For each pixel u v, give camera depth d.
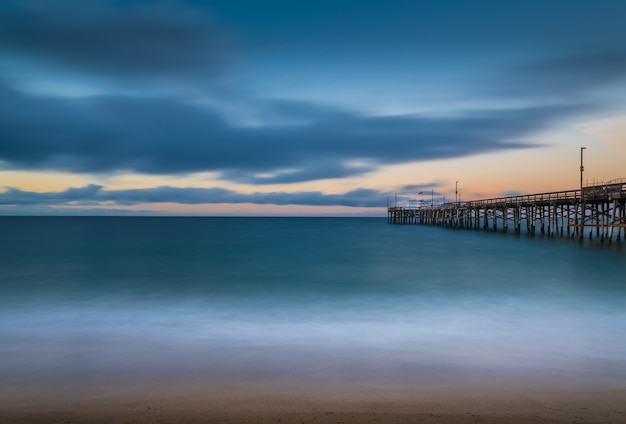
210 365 8.03
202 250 34.84
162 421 5.38
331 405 6.04
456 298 15.31
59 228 80.44
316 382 7.12
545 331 10.77
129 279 19.72
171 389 6.82
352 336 10.27
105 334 10.53
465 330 10.89
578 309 13.45
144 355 8.67
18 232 62.00
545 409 5.85
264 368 7.85
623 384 7.02
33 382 7.16
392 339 9.96
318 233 66.25
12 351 8.98
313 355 8.66
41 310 13.40
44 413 5.70
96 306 14.00
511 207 54.72
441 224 89.12
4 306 13.96
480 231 61.62
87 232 63.31
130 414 5.65
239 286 17.94
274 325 11.51
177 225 111.81
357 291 16.77
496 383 7.04
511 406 5.98
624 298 15.16
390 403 6.12
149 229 78.75
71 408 5.96
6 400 6.36
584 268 23.20
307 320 12.10
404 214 117.69
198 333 10.61
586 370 7.72
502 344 9.52
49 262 26.17
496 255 30.75
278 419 5.41
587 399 6.28
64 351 8.96
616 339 9.97
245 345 9.42
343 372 7.62
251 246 39.38
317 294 16.12
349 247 38.62
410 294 16.11
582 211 39.09
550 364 8.09
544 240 42.06
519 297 15.45
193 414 5.62
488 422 5.29
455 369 7.77
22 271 22.20
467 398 6.34
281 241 46.91
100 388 6.88
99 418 5.50
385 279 19.94
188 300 14.96
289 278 20.22
